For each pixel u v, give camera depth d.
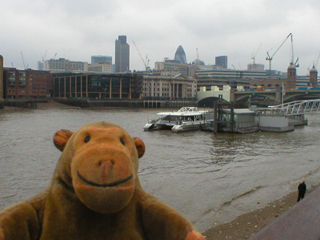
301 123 66.81
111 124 2.14
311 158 31.25
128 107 157.12
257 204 18.45
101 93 164.75
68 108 138.62
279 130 52.19
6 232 1.80
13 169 25.27
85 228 1.96
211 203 18.64
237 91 155.50
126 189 1.75
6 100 129.50
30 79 166.38
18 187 20.73
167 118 57.41
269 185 22.09
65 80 176.75
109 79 164.50
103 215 1.99
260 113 55.94
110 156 1.80
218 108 51.69
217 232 14.84
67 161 1.99
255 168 26.95
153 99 168.88
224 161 29.73
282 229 3.01
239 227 15.31
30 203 2.02
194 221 16.22
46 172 24.47
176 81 188.25
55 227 1.96
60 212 1.98
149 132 52.41
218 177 24.03
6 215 1.88
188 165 27.94
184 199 19.28
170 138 45.12
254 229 15.02
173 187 21.48
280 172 25.64
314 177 24.20
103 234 1.97
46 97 173.25
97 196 1.70
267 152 34.53
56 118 82.25
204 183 22.45
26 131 51.75
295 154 33.34
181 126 52.03
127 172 1.79
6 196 19.06
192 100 179.38
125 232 2.00
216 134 49.53
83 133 2.01
